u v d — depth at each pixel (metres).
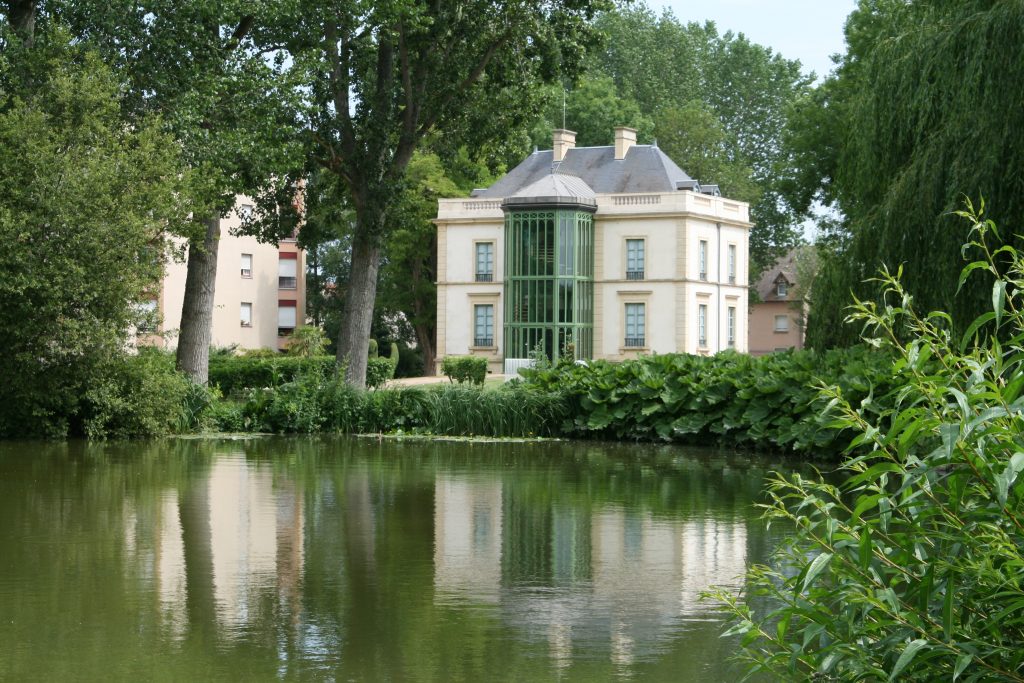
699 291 48.50
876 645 3.91
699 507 12.19
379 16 22.77
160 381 20.39
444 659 6.43
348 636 6.91
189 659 6.39
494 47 25.97
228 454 17.73
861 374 16.56
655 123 69.19
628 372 21.48
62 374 19.17
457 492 13.40
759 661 4.39
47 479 14.12
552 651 6.59
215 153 20.66
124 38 20.47
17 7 20.08
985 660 3.73
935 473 3.87
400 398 22.69
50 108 18.47
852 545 3.96
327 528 10.73
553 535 10.43
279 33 22.84
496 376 47.12
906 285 14.66
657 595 8.04
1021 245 13.51
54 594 7.94
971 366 3.86
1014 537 3.70
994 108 13.81
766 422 18.66
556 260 47.19
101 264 18.11
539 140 59.94
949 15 15.83
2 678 6.01
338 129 25.52
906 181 14.70
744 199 64.44
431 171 52.56
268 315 54.94
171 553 9.43
